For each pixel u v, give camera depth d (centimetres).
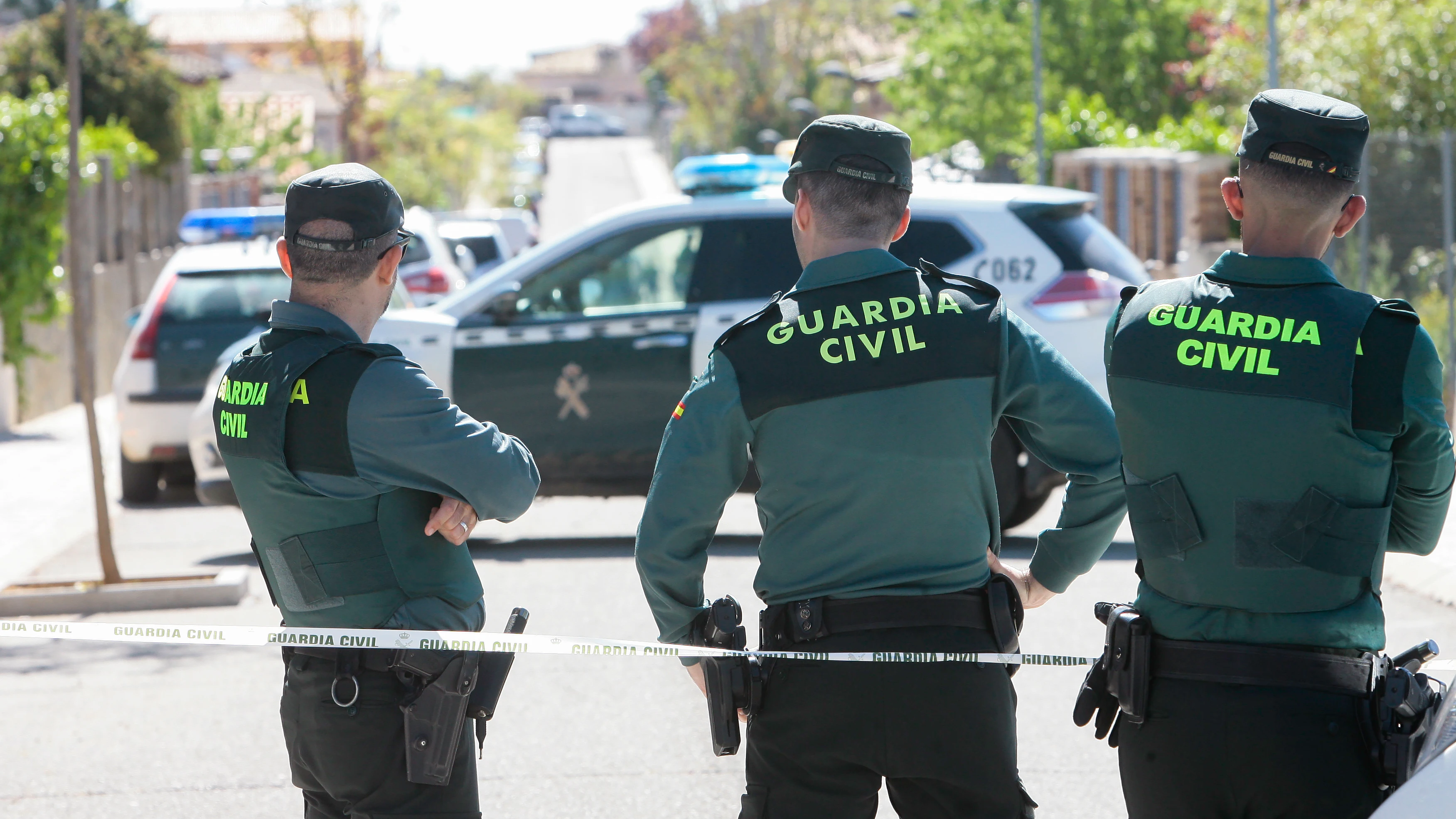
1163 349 1039
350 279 1093
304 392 1060
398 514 1080
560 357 3209
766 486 1080
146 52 11581
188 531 3731
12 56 11181
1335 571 992
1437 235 4988
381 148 19362
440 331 3209
